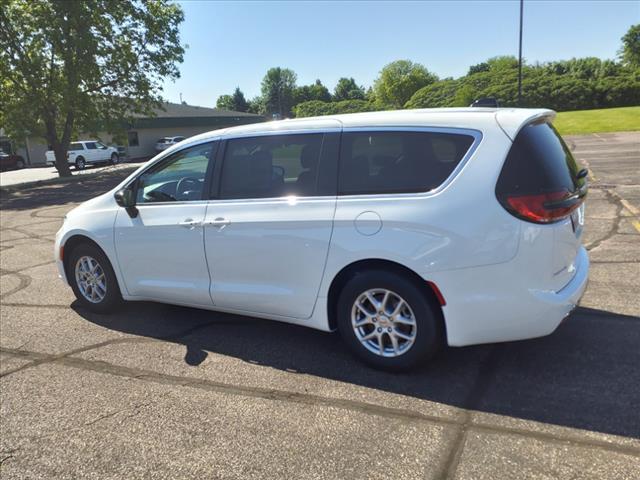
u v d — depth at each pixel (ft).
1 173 114.62
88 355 13.62
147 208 14.75
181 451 9.35
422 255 10.66
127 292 15.64
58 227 35.37
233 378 12.00
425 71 332.80
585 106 190.80
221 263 13.34
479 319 10.58
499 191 10.32
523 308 10.37
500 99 199.52
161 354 13.50
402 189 11.13
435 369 11.83
